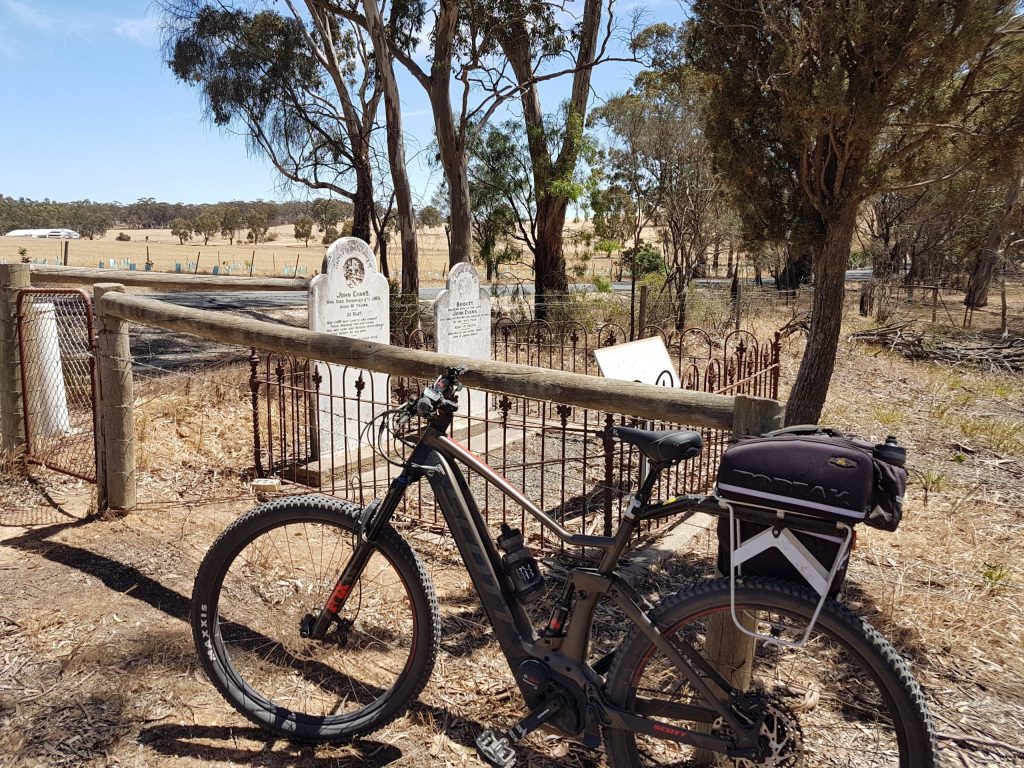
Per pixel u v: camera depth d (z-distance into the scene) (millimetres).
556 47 17250
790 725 2119
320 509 2605
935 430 8039
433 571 4090
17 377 5227
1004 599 3924
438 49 15648
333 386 6367
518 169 18578
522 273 32344
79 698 2811
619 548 2229
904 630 3562
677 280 17422
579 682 2309
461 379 3131
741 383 6102
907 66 5117
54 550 4082
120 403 4465
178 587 3703
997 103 5207
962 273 28703
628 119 18109
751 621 2477
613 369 4922
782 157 6270
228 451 6344
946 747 2701
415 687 2578
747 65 6105
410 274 17641
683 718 2207
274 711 2672
